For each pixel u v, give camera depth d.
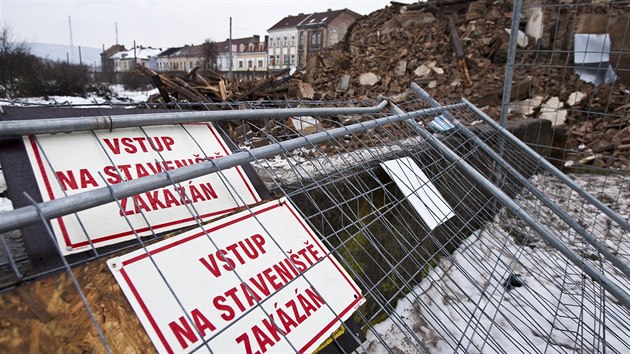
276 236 1.33
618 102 7.37
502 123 3.50
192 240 1.12
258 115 1.61
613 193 4.77
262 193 1.54
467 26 10.06
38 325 0.80
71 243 1.01
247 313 1.05
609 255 2.30
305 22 41.41
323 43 39.06
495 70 8.90
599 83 7.97
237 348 1.01
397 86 9.33
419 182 2.23
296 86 7.36
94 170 1.19
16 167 1.06
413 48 10.11
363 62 10.55
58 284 0.87
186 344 0.94
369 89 9.55
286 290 1.20
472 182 3.25
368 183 2.16
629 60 7.88
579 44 8.32
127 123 1.24
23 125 1.02
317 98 8.52
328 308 1.26
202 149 1.51
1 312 0.78
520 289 2.72
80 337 0.83
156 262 1.02
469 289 2.70
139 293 0.96
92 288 0.90
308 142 1.63
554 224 3.73
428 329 2.29
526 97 7.88
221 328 1.01
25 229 0.96
